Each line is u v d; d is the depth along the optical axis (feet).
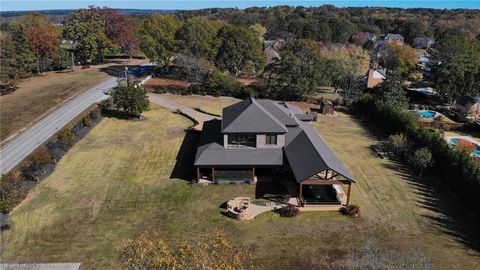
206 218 116.06
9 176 130.93
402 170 150.71
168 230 109.91
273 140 141.59
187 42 297.33
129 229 110.42
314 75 248.11
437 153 147.64
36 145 166.91
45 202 123.13
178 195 128.67
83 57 336.70
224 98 253.44
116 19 361.92
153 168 148.15
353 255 99.71
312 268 95.45
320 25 528.22
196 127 192.44
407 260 95.55
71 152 161.38
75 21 333.01
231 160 134.82
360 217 117.29
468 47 330.95
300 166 125.70
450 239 107.24
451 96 254.68
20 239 105.40
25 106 219.82
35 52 298.35
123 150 164.76
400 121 183.32
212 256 67.00
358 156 163.53
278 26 590.96
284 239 106.63
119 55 404.16
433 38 569.64
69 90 252.62
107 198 126.31
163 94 257.14
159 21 315.17
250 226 112.27
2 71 249.55
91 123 193.67
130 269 67.82
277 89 252.21
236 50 290.15
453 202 127.03
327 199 125.90
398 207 123.34
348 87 266.77
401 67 347.77
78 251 100.94
